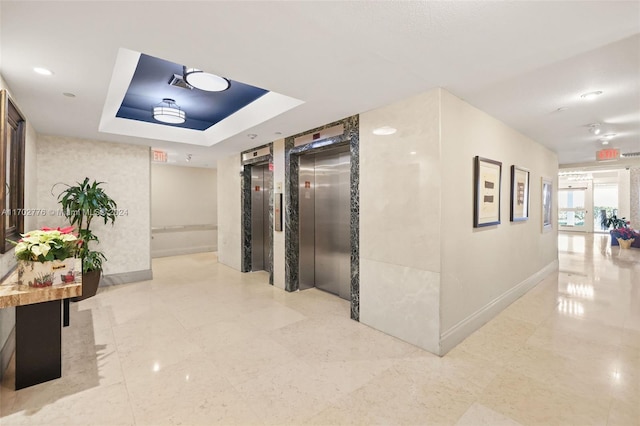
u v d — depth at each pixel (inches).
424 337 113.4
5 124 99.2
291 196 186.5
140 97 168.7
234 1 63.4
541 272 208.7
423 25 72.8
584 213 542.6
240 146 219.1
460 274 120.2
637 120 152.9
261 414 79.1
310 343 118.8
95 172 197.6
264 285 203.9
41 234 93.7
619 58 89.7
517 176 168.6
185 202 331.6
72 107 131.8
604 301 165.3
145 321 140.6
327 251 187.5
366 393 87.5
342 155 173.2
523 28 73.9
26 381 90.3
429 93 111.8
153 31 75.4
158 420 76.9
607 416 77.1
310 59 89.7
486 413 79.0
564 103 127.7
